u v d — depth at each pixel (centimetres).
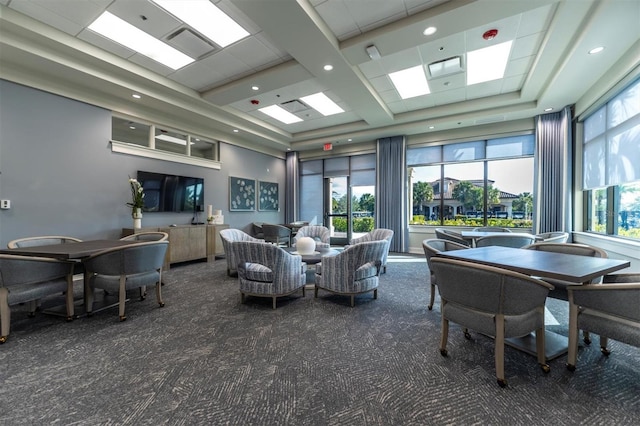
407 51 381
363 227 816
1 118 369
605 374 187
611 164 400
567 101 490
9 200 376
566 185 513
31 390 170
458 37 349
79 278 436
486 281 173
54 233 416
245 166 764
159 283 322
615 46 328
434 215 714
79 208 442
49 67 380
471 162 665
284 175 913
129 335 247
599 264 209
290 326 267
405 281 435
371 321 280
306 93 516
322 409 156
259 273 319
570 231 511
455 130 667
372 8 301
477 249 290
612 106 397
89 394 167
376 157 755
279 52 388
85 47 368
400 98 539
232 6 300
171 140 643
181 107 523
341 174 842
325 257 336
